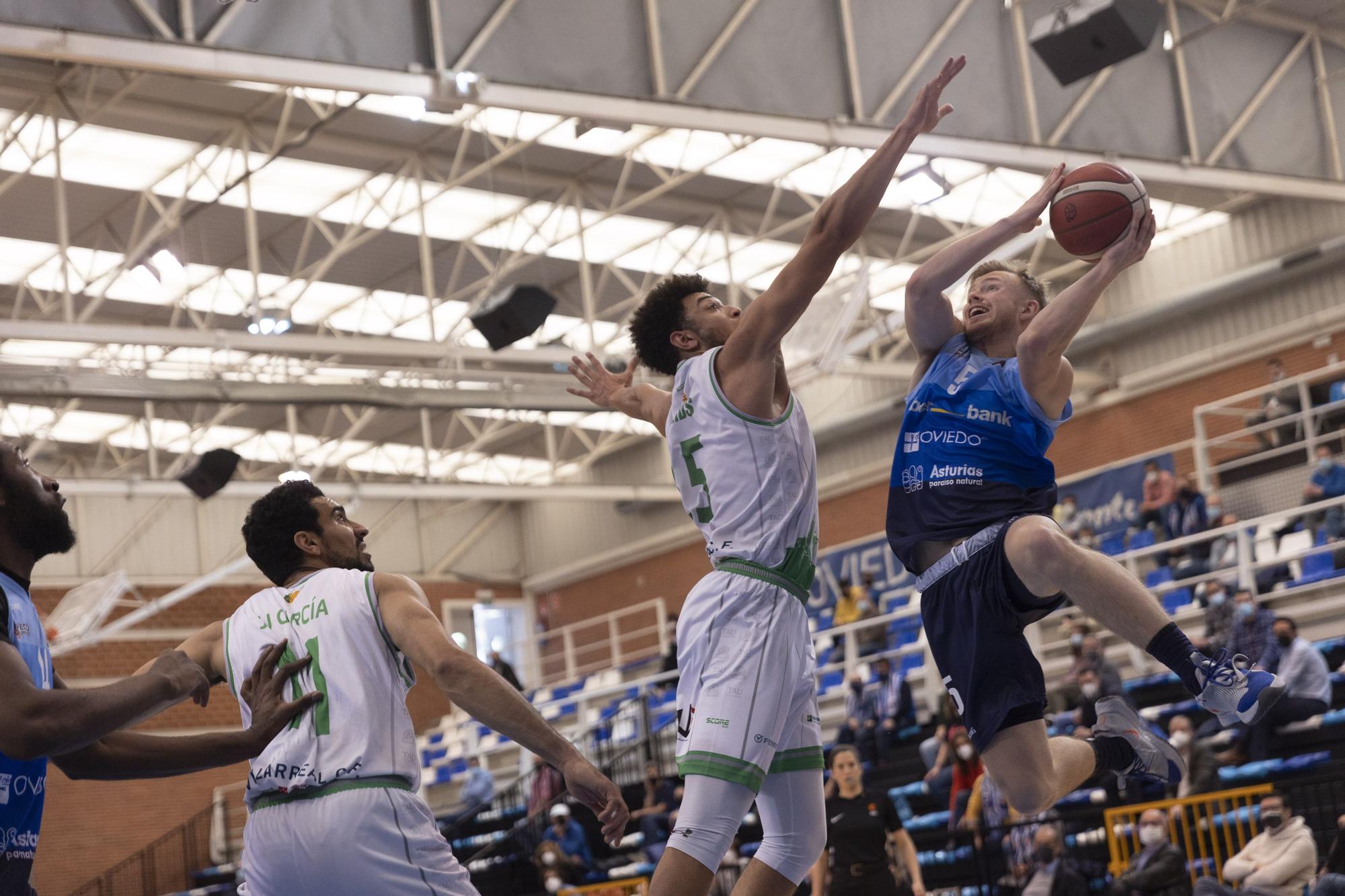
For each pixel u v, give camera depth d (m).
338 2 11.12
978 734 4.04
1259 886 8.78
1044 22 12.00
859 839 8.97
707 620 3.74
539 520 31.58
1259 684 3.60
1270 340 21.08
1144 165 14.98
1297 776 11.44
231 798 27.00
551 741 3.25
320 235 20.80
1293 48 16.75
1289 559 14.09
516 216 20.50
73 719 2.76
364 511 29.95
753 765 3.62
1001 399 4.09
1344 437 17.17
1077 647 13.29
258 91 17.14
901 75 13.53
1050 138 14.32
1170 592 15.86
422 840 3.28
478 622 30.75
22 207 19.34
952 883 12.78
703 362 3.89
